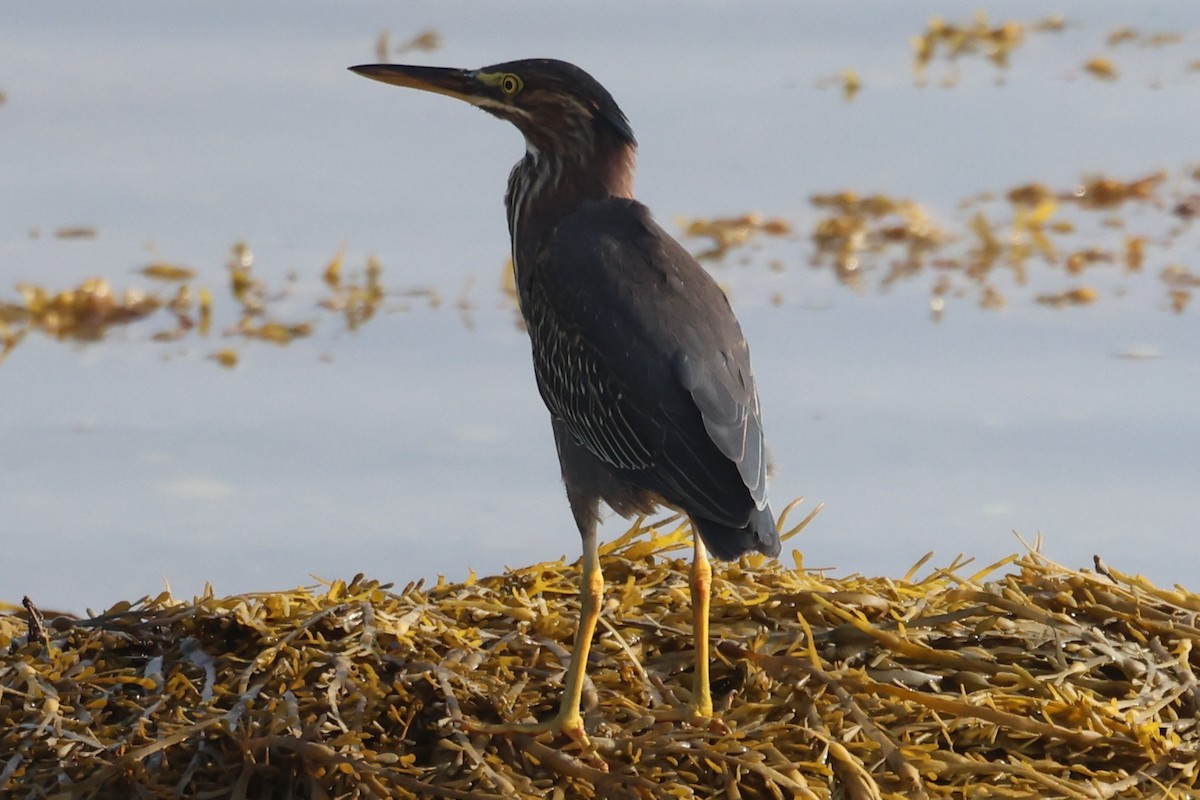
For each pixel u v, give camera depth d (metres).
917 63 33.31
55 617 9.77
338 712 8.74
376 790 8.40
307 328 20.97
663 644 9.84
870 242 24.41
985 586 10.07
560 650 9.51
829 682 9.07
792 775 8.59
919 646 9.42
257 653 9.30
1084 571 10.30
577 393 10.98
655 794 8.48
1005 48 34.22
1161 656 9.54
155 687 9.00
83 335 20.84
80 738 8.69
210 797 8.56
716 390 10.47
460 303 21.77
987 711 8.90
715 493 10.21
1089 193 26.53
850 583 10.31
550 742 8.77
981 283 22.61
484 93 12.15
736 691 9.41
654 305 10.77
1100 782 8.80
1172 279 22.75
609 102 12.05
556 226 11.76
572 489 11.20
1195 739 9.22
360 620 9.41
